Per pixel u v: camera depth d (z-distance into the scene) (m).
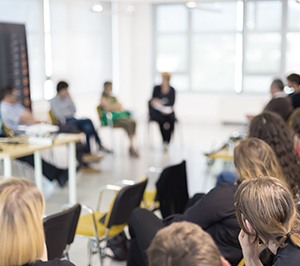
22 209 1.42
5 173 3.89
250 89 10.37
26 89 7.31
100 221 3.21
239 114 10.19
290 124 3.35
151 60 11.04
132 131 7.26
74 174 4.73
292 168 2.49
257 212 1.48
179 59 10.86
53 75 8.66
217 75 10.60
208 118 10.66
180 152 7.46
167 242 1.01
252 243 1.56
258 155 2.14
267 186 1.53
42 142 4.34
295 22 9.81
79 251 3.57
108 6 10.34
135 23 10.95
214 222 2.09
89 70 9.87
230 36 10.35
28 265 1.44
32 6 8.02
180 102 10.85
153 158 7.03
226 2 10.23
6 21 7.34
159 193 3.36
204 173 6.05
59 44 8.80
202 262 0.96
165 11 10.79
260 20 10.07
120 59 10.91
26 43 7.30
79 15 9.37
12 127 5.37
